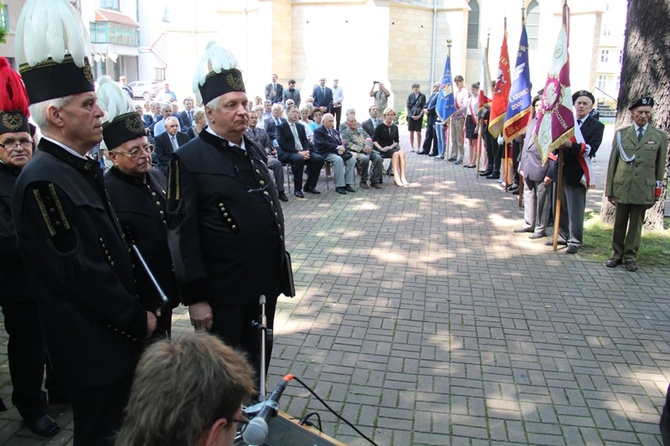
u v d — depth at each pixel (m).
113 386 2.68
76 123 2.59
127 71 53.28
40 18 2.50
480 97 13.27
